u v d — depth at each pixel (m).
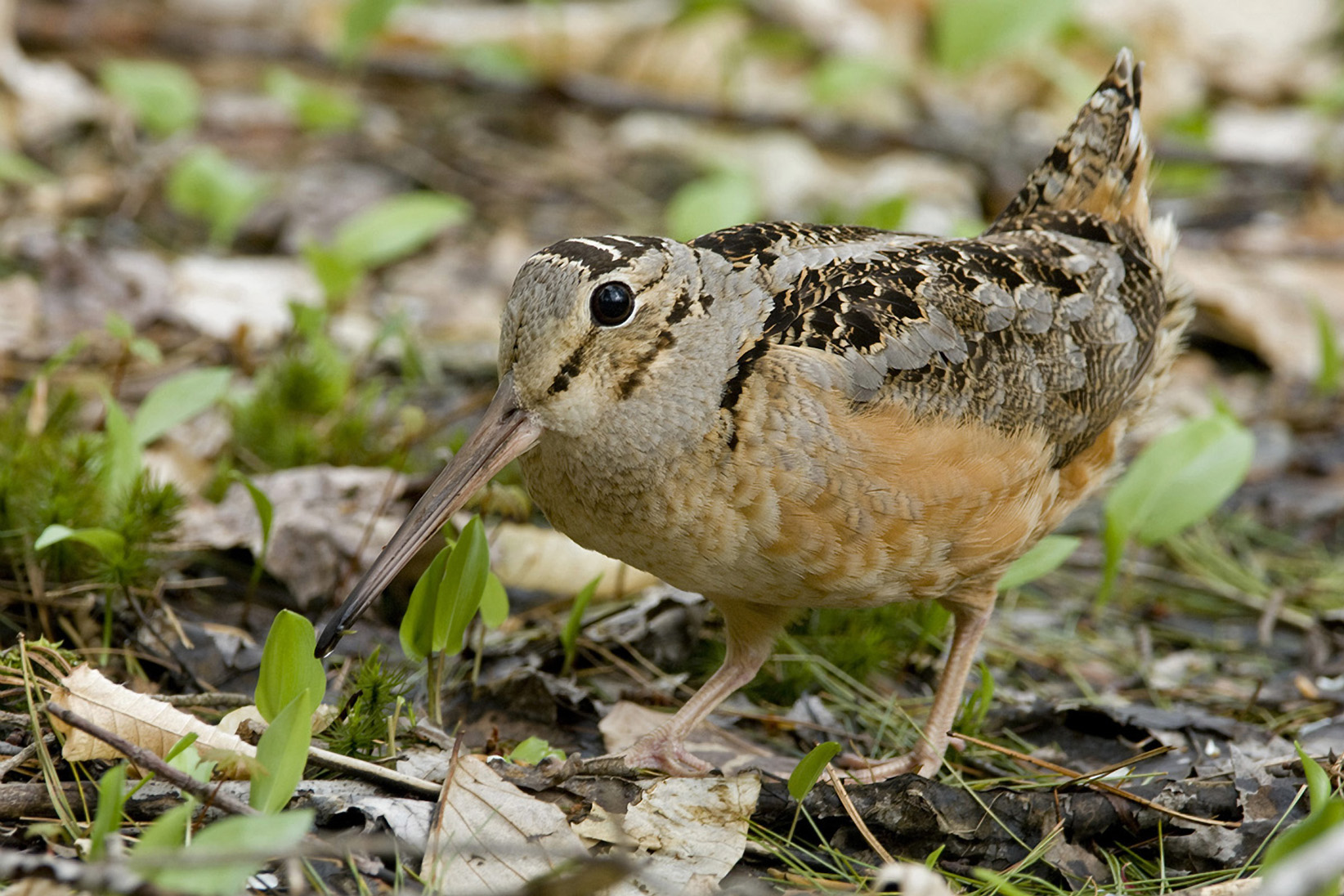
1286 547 10.73
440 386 11.79
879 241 7.85
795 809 6.92
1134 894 6.67
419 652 7.33
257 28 17.72
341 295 11.77
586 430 6.98
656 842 6.53
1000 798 7.03
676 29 16.22
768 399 6.94
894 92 17.67
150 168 14.50
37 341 11.41
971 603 7.99
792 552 7.05
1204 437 9.20
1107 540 9.21
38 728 6.51
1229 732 8.22
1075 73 17.59
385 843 5.43
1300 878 4.52
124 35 16.39
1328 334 11.95
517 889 5.48
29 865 4.99
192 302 12.23
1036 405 7.71
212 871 5.36
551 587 9.03
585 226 14.74
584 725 8.01
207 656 7.99
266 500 8.05
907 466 7.09
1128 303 8.48
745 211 12.55
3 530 8.24
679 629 8.77
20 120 14.66
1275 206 15.84
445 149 15.91
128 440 8.58
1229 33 20.47
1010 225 8.86
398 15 17.50
